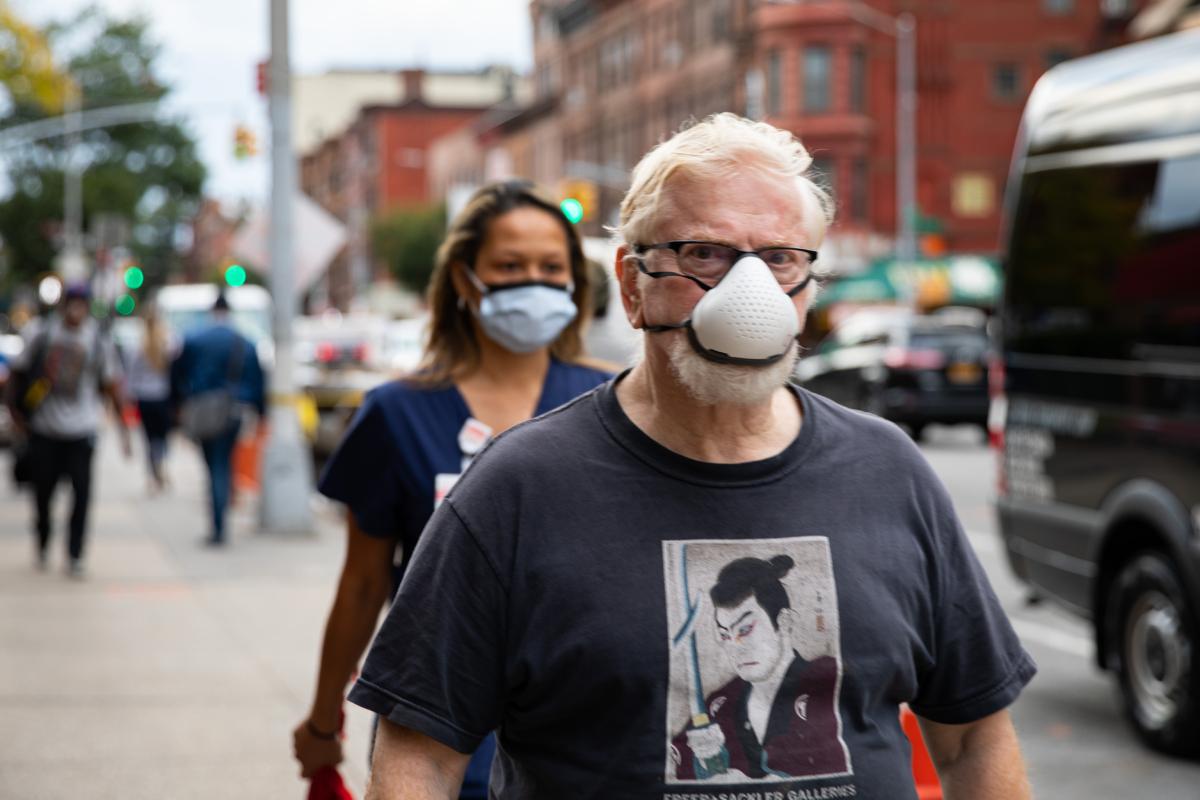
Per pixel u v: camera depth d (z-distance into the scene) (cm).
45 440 1101
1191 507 633
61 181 6862
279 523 1364
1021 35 5234
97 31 7144
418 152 10494
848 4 5050
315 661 813
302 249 1566
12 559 1195
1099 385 709
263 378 1317
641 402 228
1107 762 642
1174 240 663
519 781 224
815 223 222
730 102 5341
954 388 2359
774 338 211
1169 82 693
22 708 702
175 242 7375
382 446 364
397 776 221
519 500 220
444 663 219
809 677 214
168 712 698
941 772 243
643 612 213
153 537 1352
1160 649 655
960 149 5228
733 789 210
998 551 1255
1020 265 797
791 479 221
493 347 383
